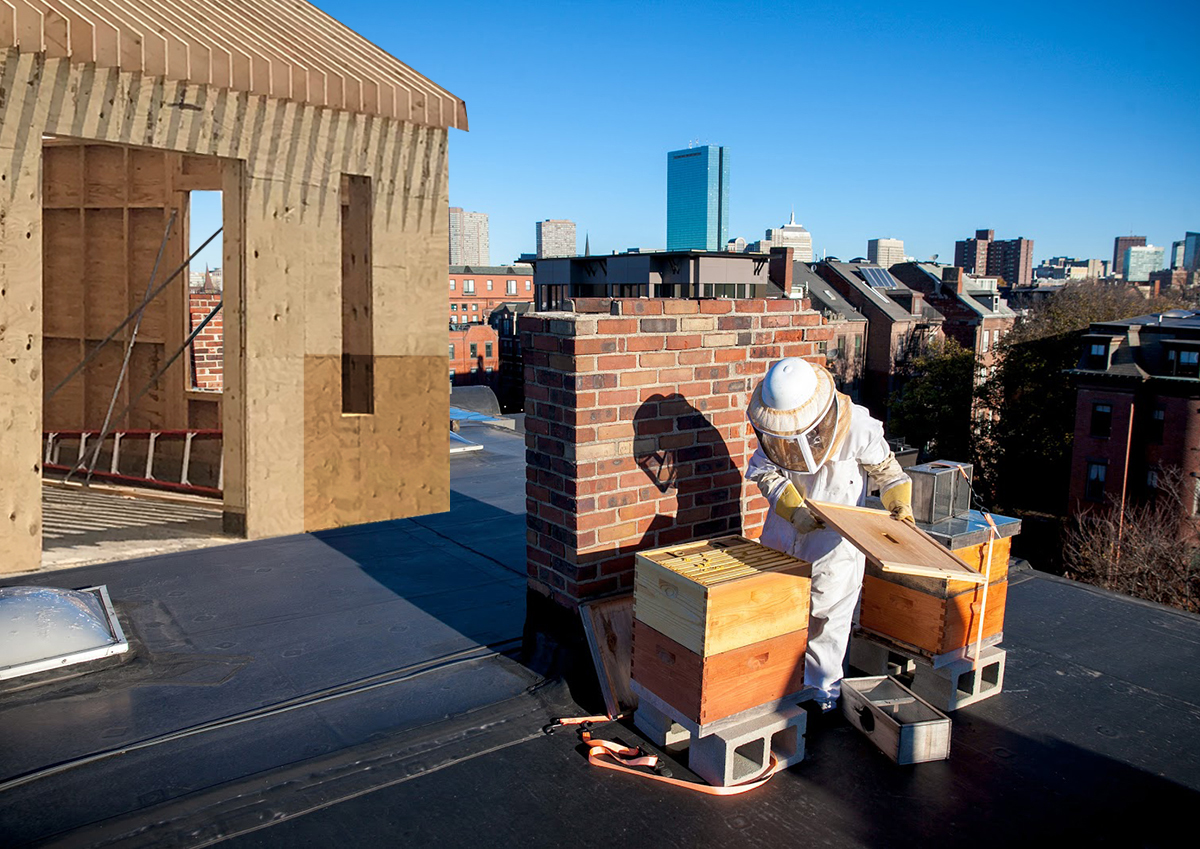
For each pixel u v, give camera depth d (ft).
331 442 25.66
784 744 11.98
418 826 10.19
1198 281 469.16
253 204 23.06
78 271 35.81
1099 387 116.47
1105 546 104.53
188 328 34.68
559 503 13.67
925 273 213.05
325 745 12.00
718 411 14.85
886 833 10.30
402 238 26.63
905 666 14.69
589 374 13.00
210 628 16.44
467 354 289.33
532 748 12.07
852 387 195.52
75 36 18.97
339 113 24.50
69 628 14.94
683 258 200.03
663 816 10.54
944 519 13.80
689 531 14.78
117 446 34.14
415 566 20.67
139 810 10.30
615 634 13.60
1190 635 16.89
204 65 21.06
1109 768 11.89
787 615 11.43
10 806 10.38
